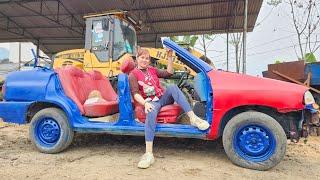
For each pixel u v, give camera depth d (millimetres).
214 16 14961
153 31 16984
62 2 14281
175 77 5793
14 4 14758
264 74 10422
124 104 4473
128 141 5422
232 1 13289
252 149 4027
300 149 5273
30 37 19516
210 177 3713
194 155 4590
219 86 4090
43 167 4023
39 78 4840
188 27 16469
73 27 17250
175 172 3846
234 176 3768
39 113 4758
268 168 3979
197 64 4328
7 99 4902
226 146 4098
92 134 5883
